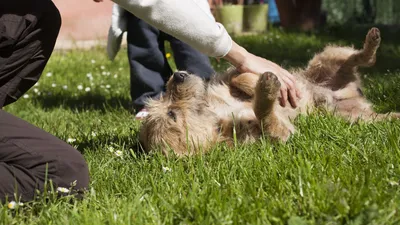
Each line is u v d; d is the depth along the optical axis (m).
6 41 1.55
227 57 1.80
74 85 3.41
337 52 2.21
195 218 1.41
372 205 1.35
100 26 5.32
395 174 1.55
